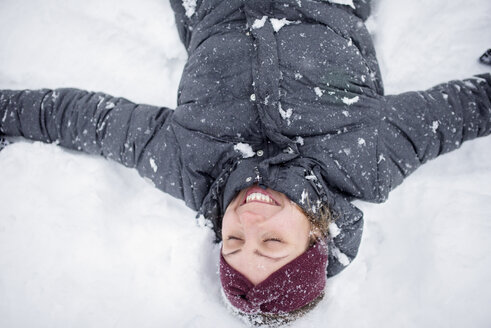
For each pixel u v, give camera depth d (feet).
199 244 5.16
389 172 4.60
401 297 5.32
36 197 5.55
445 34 6.14
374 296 5.37
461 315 5.06
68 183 5.67
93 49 6.40
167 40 6.28
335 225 4.38
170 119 4.98
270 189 4.09
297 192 4.01
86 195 5.57
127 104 5.32
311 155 4.32
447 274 5.21
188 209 5.69
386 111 4.74
